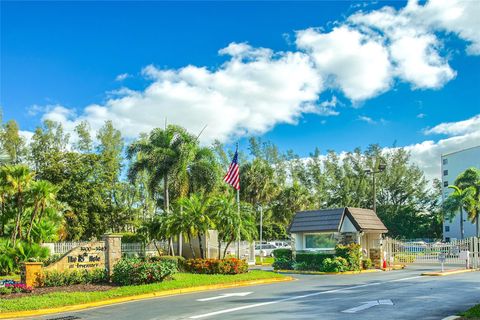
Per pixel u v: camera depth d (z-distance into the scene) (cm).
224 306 1636
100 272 2206
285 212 6688
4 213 3528
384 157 8831
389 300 1673
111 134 6262
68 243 3684
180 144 3622
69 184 5006
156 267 2177
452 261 3875
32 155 6038
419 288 2039
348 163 8888
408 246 4000
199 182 3681
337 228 3419
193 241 3459
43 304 1650
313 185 8556
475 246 3419
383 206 8456
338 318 1341
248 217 3155
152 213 6141
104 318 1460
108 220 5284
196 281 2261
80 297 1781
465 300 1647
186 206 2916
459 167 9369
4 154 3753
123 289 1966
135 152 3722
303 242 3609
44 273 2098
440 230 9131
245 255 4181
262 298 1833
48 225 3500
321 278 2772
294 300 1752
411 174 8738
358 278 2683
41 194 3412
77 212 5006
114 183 5809
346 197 8319
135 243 3591
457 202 6569
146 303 1766
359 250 3331
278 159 8494
